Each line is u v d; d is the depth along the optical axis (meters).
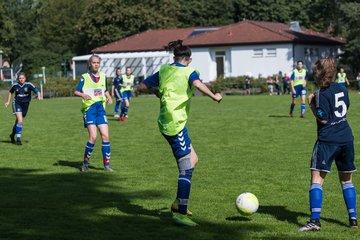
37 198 9.13
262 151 14.11
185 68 7.57
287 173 11.11
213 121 22.56
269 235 6.98
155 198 9.12
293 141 15.91
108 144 11.77
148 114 27.28
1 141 17.19
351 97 38.81
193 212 8.15
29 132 19.66
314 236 6.93
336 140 7.12
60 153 14.49
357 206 8.45
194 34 65.44
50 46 85.56
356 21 51.59
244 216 7.90
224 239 6.82
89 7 74.19
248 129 19.31
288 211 8.21
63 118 25.73
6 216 7.96
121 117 23.88
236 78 52.72
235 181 10.38
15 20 83.31
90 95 11.70
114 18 73.19
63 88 53.72
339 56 56.09
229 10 76.56
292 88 23.44
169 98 7.54
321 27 76.06
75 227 7.38
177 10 76.44
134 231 7.19
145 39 66.75
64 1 85.94
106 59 64.50
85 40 77.50
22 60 82.19
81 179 10.82
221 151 14.22
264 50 57.50
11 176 11.21
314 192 7.18
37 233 7.09
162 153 14.10
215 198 9.02
